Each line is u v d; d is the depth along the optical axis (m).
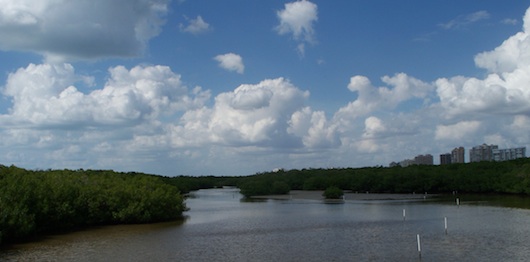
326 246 55.28
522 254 46.97
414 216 91.81
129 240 63.31
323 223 82.25
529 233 62.16
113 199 86.44
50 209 73.94
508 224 73.25
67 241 63.00
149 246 57.44
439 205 123.00
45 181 79.62
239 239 63.00
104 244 59.69
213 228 77.25
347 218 91.31
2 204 61.50
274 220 90.25
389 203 138.88
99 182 94.94
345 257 47.84
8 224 60.38
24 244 60.53
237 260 47.53
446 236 60.66
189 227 79.44
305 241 59.88
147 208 89.38
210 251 53.19
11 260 48.78
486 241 55.59
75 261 47.81
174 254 51.44
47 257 50.38
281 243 58.56
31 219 65.75
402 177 199.12
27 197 69.69
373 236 62.91
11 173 78.62
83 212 82.88
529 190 151.50
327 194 174.62
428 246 53.00
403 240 58.28
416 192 194.12
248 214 106.75
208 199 185.00
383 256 47.69
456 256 46.56
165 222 89.38
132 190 91.38
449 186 186.75
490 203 126.31
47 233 72.75
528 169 161.88
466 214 93.19
